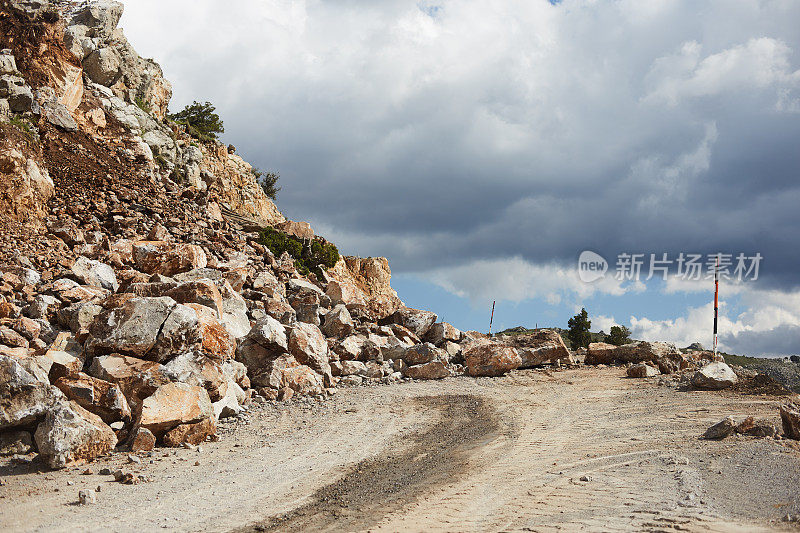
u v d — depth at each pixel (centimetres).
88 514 933
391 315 3136
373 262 5003
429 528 859
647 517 846
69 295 2078
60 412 1239
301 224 4747
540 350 2770
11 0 3988
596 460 1255
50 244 2652
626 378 2428
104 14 4828
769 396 1948
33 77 3894
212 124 6347
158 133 4862
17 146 3062
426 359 2634
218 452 1380
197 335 1647
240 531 873
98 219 3203
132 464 1242
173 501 1014
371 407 1930
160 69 5722
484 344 2636
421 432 1594
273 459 1321
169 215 3512
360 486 1115
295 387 2098
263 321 2200
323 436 1548
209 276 2509
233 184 5759
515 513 918
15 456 1232
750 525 796
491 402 2005
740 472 1091
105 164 3822
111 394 1403
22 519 902
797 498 912
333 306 3130
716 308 2622
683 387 2159
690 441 1376
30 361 1323
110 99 4619
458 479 1148
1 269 2170
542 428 1617
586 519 860
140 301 1644
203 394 1509
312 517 938
